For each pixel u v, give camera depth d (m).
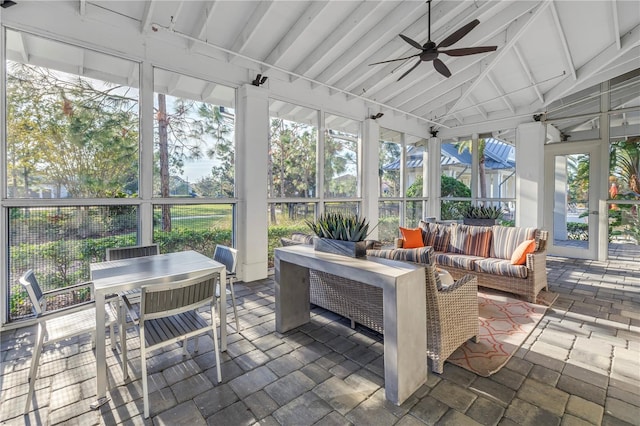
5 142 2.75
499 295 3.68
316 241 2.58
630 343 2.49
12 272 2.81
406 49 4.41
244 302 3.48
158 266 2.39
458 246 4.39
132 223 3.44
